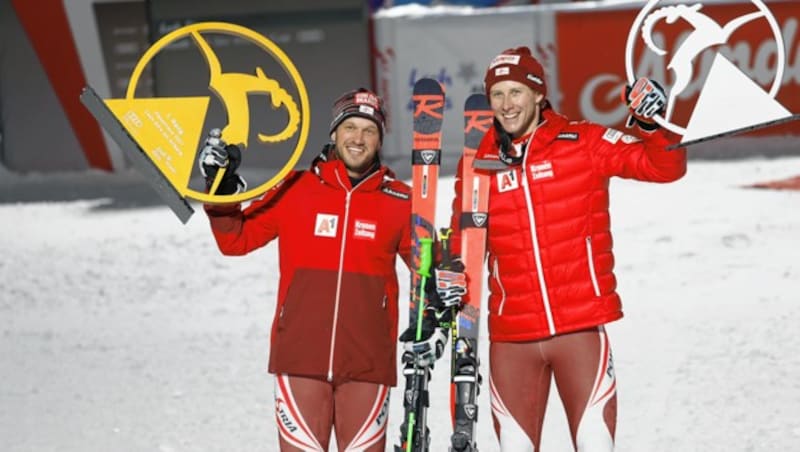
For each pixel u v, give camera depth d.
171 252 43.06
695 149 62.00
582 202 14.66
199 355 27.55
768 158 57.53
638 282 32.78
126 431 21.33
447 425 20.75
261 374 25.33
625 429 19.97
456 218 15.41
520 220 14.77
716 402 21.05
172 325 31.39
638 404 21.34
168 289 36.56
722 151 60.66
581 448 14.39
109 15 67.75
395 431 20.89
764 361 23.52
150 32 65.44
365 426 14.48
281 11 64.19
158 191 14.76
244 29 14.74
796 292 29.80
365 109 14.59
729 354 24.30
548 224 14.68
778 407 20.47
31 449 20.38
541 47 62.78
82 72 69.06
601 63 62.44
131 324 31.86
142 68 14.82
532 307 14.70
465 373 14.95
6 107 70.81
